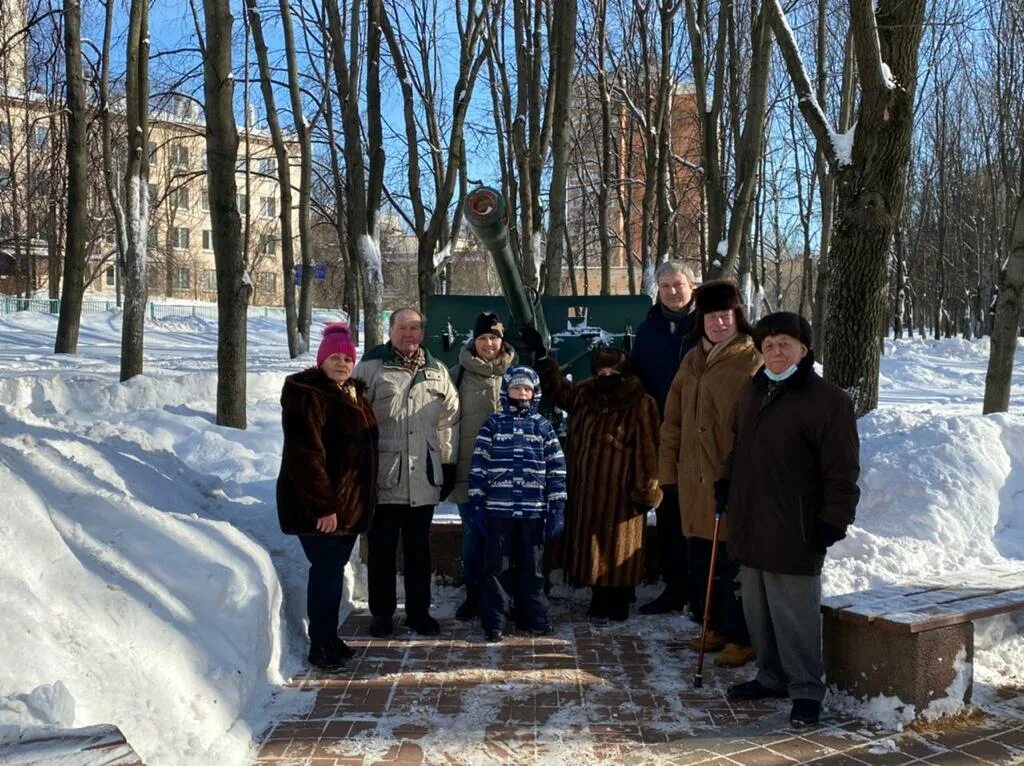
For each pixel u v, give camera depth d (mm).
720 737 3781
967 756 3594
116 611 3625
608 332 7547
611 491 5305
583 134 21281
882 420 7047
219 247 9125
